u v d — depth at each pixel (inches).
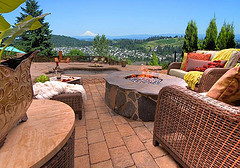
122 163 56.7
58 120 33.6
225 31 229.5
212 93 44.1
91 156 60.1
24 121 32.5
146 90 87.4
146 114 89.0
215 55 144.2
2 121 22.0
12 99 23.3
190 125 45.5
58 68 128.3
